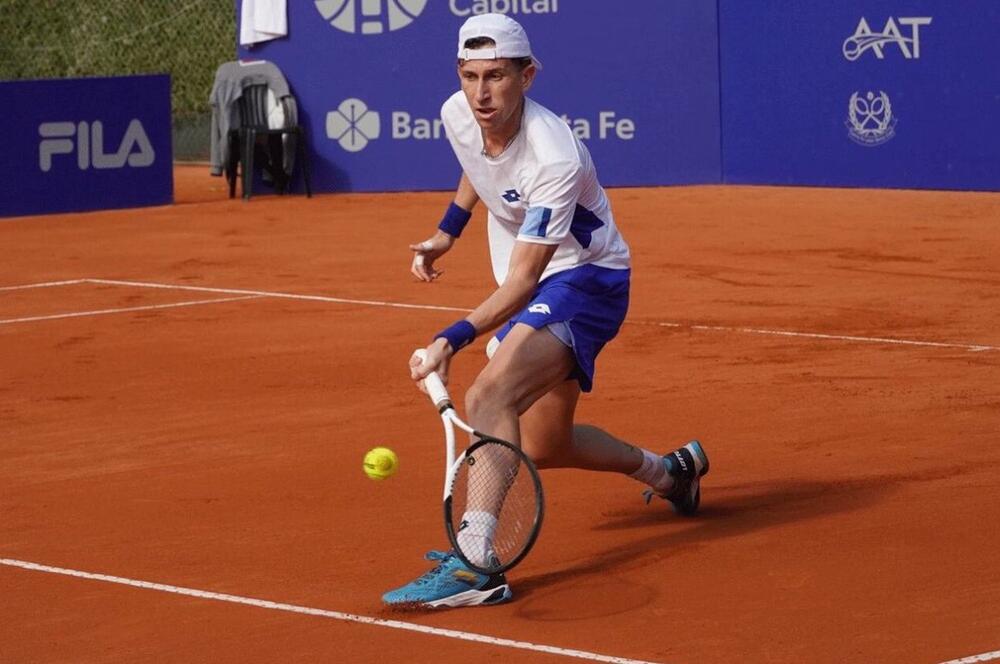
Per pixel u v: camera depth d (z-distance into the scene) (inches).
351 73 2630.4
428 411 1071.0
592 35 2583.7
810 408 1058.7
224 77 2566.4
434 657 604.7
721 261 1819.6
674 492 789.2
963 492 837.2
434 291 1643.7
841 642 611.5
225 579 713.0
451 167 2650.1
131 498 861.2
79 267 1866.4
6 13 3565.5
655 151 2610.7
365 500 847.1
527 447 726.5
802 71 2513.5
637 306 1523.1
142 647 624.4
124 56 3516.2
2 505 850.1
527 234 666.8
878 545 743.7
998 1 2336.4
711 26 2573.8
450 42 2615.7
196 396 1139.3
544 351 682.8
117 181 2450.8
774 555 732.0
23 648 625.3
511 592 676.7
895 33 2425.0
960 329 1373.0
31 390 1173.1
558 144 669.3
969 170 2400.3
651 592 682.2
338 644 622.5
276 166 2625.5
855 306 1503.4
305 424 1038.4
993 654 595.5
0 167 2343.8
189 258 1931.6
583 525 794.2
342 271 1800.0
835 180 2516.0
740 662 590.9
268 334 1400.1
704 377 1171.9
